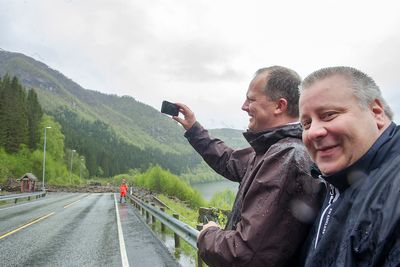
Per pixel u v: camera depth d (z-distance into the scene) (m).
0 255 8.55
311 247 1.48
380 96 1.31
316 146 1.32
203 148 3.15
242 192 2.06
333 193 1.42
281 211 1.65
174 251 8.98
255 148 2.06
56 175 97.25
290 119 2.14
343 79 1.30
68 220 16.62
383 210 1.04
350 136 1.25
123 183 32.94
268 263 1.64
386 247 1.00
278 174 1.68
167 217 10.06
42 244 10.10
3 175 59.06
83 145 164.00
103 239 11.01
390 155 1.19
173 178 61.16
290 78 2.13
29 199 35.41
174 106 3.21
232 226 2.04
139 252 8.87
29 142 102.94
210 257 1.85
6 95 90.50
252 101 2.20
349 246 1.12
